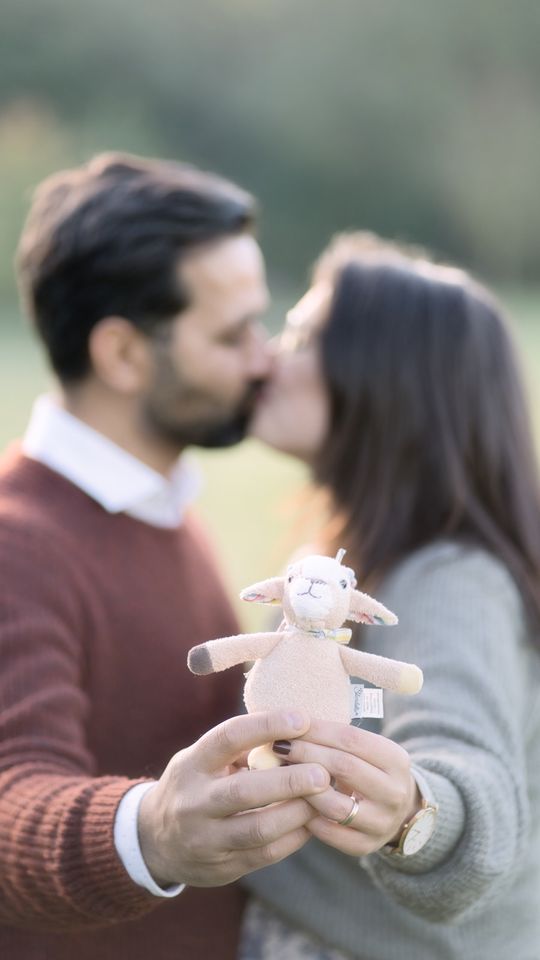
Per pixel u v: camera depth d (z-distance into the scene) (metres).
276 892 1.93
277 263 35.28
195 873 1.33
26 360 15.66
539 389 10.12
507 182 35.81
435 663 1.71
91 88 35.03
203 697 2.10
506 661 1.76
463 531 1.99
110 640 1.95
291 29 35.75
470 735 1.60
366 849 1.32
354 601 1.36
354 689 1.34
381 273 2.15
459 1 35.56
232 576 5.85
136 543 2.07
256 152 35.50
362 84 35.41
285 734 1.25
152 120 35.12
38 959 1.86
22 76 34.50
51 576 1.88
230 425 2.26
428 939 1.83
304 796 1.27
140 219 2.14
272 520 7.52
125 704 1.98
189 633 2.12
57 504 2.00
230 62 35.62
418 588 1.84
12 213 27.09
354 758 1.28
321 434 2.18
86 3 34.56
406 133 35.66
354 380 2.09
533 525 2.08
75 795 1.47
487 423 2.08
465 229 36.09
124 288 2.14
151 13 35.09
